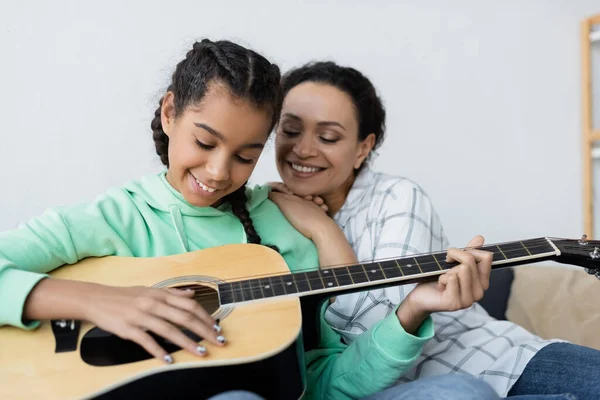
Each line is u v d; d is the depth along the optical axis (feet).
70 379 2.70
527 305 6.26
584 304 6.13
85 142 6.70
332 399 3.57
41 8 6.50
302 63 7.57
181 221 3.92
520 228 8.85
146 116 6.88
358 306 4.20
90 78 6.69
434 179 8.41
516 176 8.80
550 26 8.87
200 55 3.64
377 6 7.94
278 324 3.05
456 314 4.61
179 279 3.49
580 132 9.11
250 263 3.63
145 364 2.77
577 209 9.13
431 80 8.29
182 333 2.85
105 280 3.47
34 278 3.05
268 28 7.41
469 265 3.18
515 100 8.73
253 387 2.84
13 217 6.48
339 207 5.00
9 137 6.45
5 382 2.69
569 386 3.47
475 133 8.56
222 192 3.74
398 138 8.20
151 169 6.91
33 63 6.50
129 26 6.81
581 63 9.08
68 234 3.53
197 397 2.80
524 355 3.81
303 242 4.26
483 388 2.60
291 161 4.64
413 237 4.36
